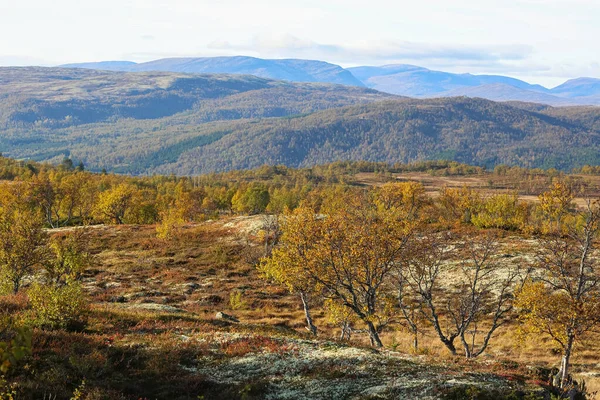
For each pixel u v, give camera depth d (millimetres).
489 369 25547
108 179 193375
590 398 25672
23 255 43844
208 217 152875
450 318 52812
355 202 48844
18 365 21312
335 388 22594
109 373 23047
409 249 40531
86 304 32594
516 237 82000
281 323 52375
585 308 31656
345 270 36625
